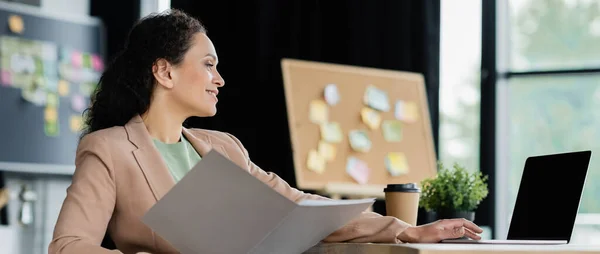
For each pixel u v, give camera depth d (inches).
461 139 256.1
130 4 261.0
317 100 228.4
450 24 256.7
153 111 101.7
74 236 89.7
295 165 221.3
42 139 237.8
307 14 255.1
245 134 252.7
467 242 94.4
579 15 249.6
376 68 254.1
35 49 238.2
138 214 95.8
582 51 249.3
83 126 105.2
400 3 255.3
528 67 255.0
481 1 256.7
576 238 243.4
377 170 231.0
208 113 102.4
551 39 252.7
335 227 89.9
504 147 256.4
